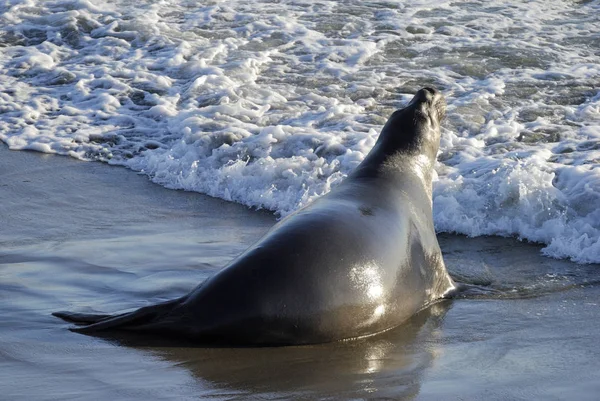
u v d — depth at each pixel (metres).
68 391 20.08
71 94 53.25
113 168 44.56
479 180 37.56
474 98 48.62
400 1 66.56
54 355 22.36
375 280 24.53
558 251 32.75
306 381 20.95
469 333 24.94
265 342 23.25
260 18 63.00
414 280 26.45
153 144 46.78
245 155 43.31
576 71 52.59
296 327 23.23
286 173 40.69
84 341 23.31
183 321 23.28
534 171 36.38
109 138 47.72
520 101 48.22
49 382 20.62
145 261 30.95
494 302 27.80
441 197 36.47
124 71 55.59
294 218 24.97
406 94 50.03
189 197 40.72
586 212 34.75
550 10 64.88
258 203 39.44
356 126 45.47
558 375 21.47
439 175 38.88
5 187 41.34
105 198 40.19
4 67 57.09
